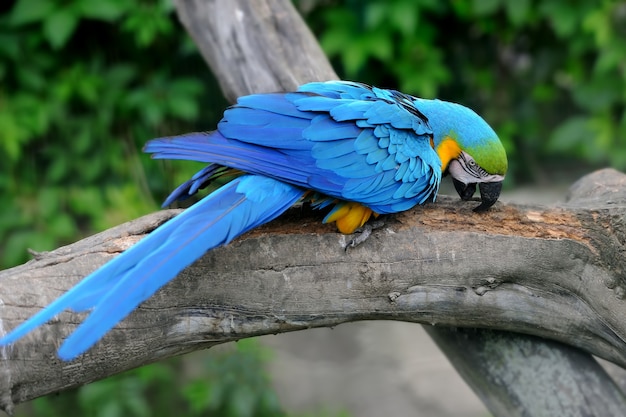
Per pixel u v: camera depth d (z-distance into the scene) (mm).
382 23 7902
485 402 4426
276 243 3617
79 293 3025
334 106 3766
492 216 3949
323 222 3752
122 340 3363
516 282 3900
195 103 8031
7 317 3100
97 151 8250
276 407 7750
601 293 3980
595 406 4148
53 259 3312
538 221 3947
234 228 3400
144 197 8234
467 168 4238
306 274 3652
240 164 3562
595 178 4641
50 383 3248
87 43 8133
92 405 7594
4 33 7789
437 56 8172
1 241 8109
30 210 8047
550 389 4191
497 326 4012
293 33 4887
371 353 8562
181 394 8227
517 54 8742
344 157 3713
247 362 7797
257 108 3684
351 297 3725
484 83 8734
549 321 4004
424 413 8062
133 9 7797
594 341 4094
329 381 8289
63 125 8148
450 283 3816
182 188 3713
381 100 3924
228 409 8070
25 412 7871
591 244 3928
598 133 8375
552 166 9023
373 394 8172
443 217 3918
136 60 8250
